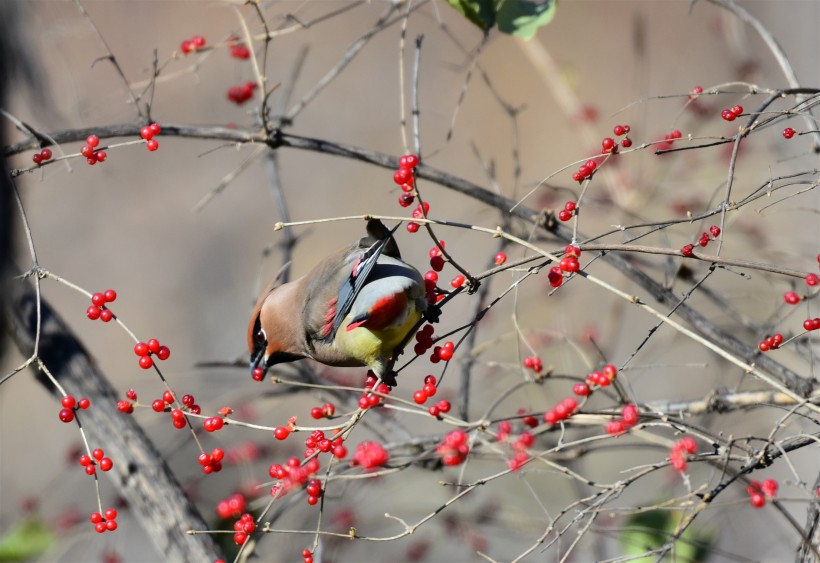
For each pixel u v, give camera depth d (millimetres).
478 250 19469
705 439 6277
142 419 12078
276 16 8609
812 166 11086
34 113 9430
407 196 6598
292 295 7746
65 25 9383
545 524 10562
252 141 8117
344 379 10773
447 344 6496
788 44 14992
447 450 6336
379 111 22422
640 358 12688
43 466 17688
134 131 8031
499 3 8414
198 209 9352
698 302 11320
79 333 20891
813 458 12477
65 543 10820
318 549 7887
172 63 20359
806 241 11586
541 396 12211
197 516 8172
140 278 21406
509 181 21750
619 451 13867
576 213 6555
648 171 12531
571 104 13312
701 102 12570
